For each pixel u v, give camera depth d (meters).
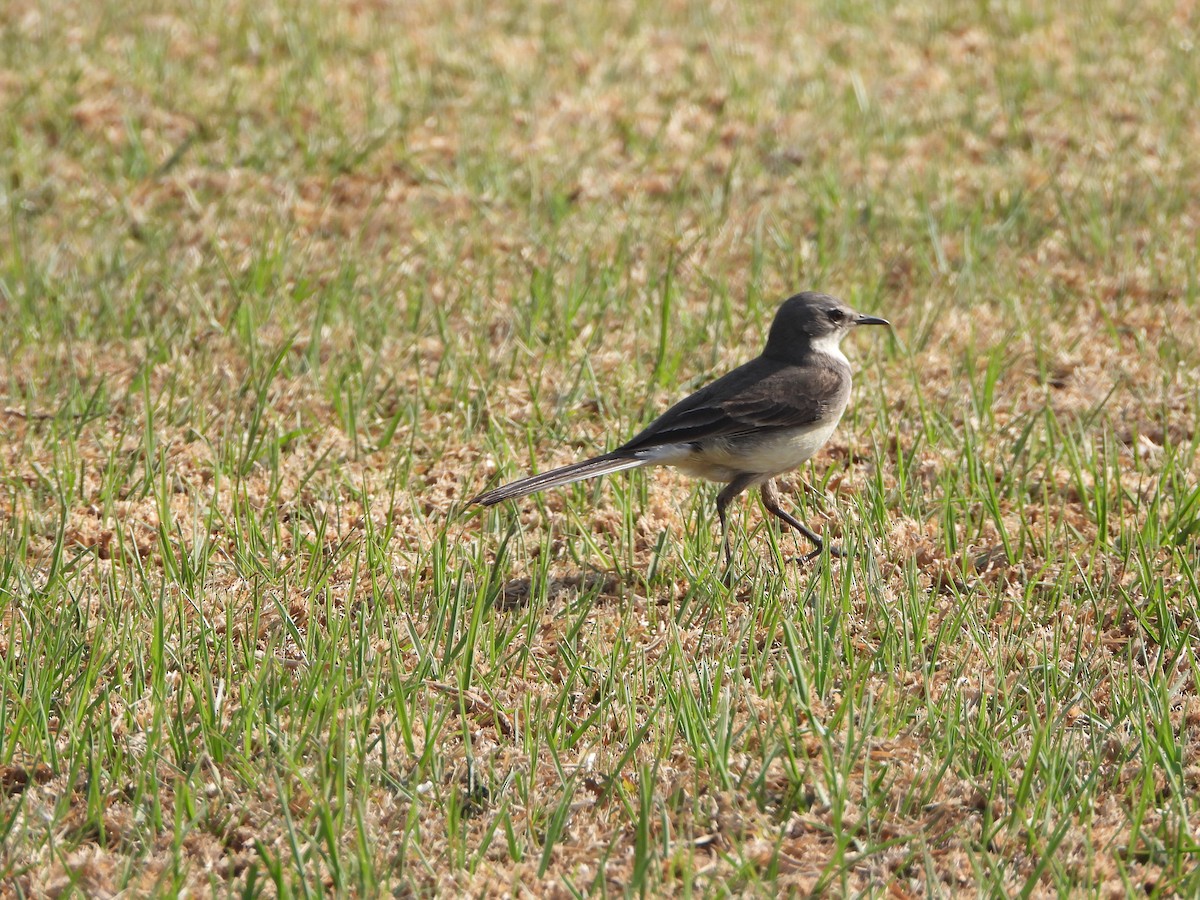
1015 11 24.77
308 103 21.28
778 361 11.77
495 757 8.84
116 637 9.95
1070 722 9.23
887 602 10.46
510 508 11.85
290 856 8.00
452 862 7.95
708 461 11.25
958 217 18.05
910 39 24.06
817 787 8.40
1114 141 20.05
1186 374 13.94
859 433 13.28
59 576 10.67
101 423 13.66
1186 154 19.52
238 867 7.98
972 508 12.00
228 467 12.80
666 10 25.27
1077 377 14.22
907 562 10.67
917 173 19.33
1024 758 8.73
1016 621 10.38
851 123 20.86
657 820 8.28
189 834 8.13
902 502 11.97
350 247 17.42
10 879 7.72
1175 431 13.22
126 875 7.75
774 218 18.17
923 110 21.33
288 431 13.62
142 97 21.31
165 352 14.94
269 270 16.48
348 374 14.37
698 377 14.37
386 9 25.05
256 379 14.36
